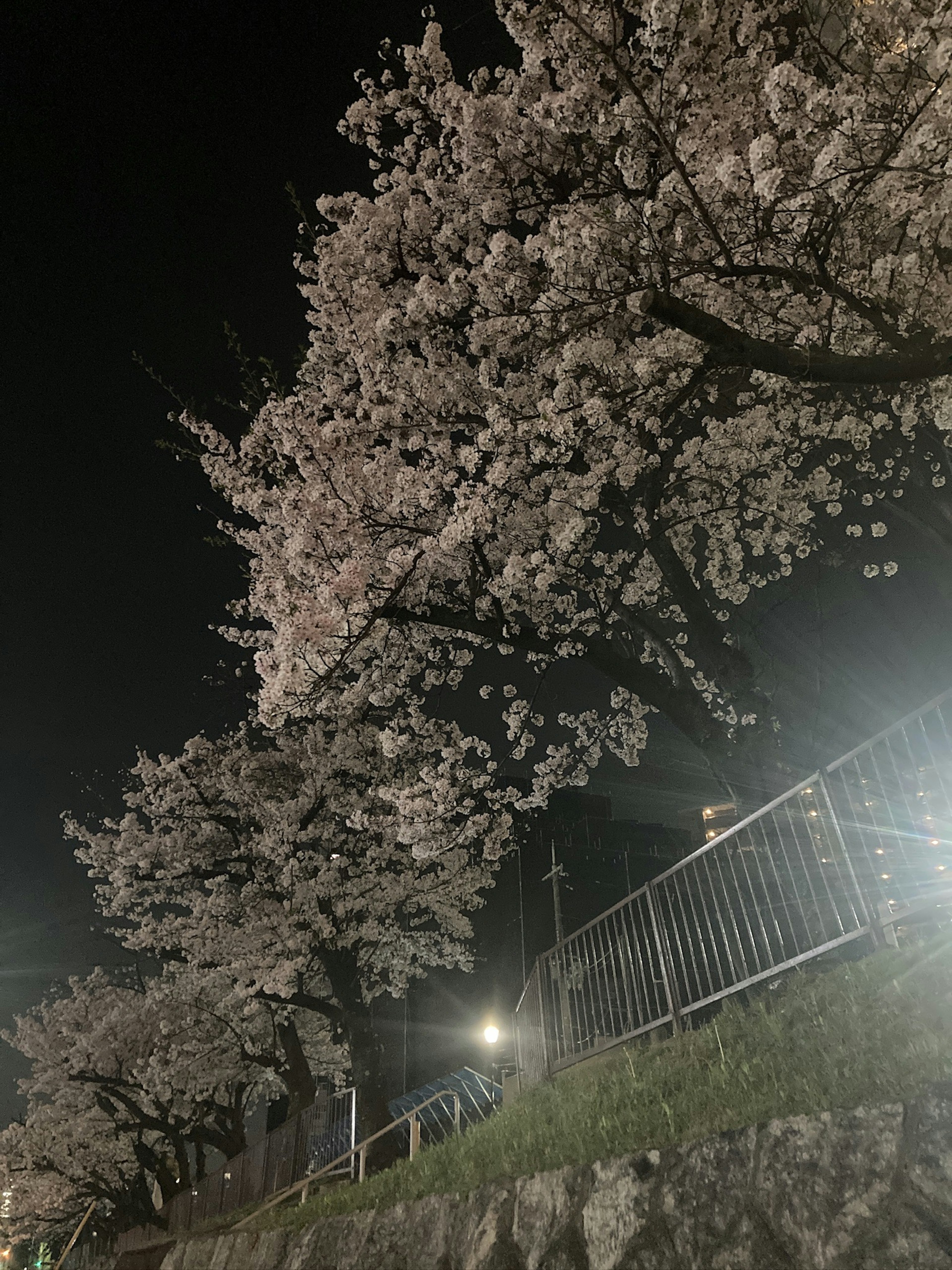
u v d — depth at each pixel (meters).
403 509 10.45
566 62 8.67
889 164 6.16
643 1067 7.15
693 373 8.78
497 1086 18.19
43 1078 29.91
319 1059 29.59
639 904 8.77
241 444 11.75
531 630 11.27
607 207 7.26
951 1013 4.35
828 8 7.22
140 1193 34.53
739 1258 3.73
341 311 11.81
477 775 11.46
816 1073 4.51
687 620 11.19
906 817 5.46
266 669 8.27
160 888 22.86
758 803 9.88
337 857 22.02
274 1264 9.81
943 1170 3.19
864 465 11.81
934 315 7.36
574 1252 4.71
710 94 8.01
